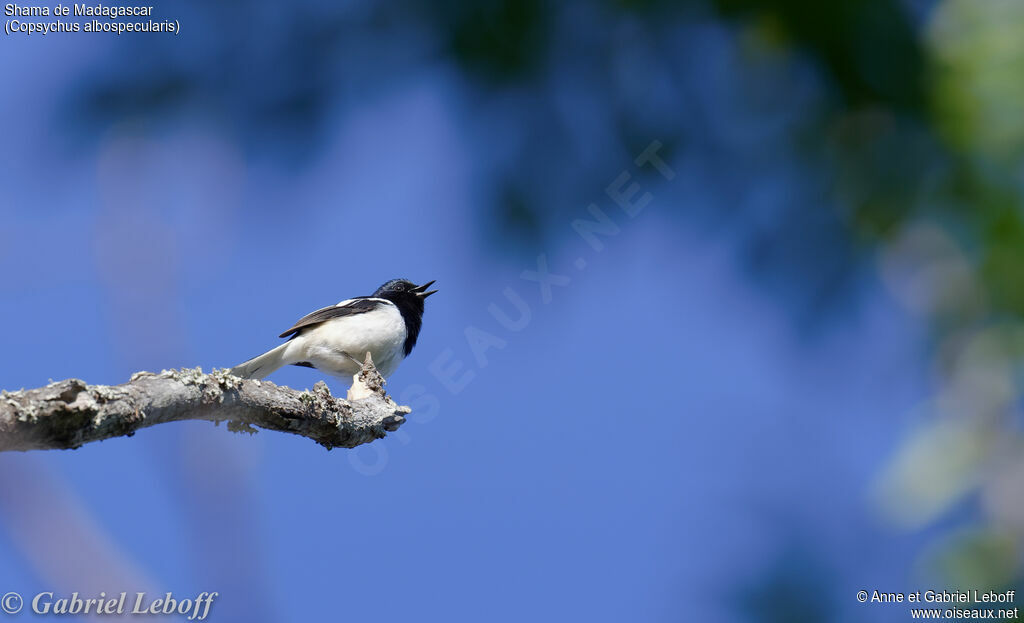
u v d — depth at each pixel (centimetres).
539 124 690
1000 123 741
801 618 816
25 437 626
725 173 729
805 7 649
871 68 662
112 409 672
